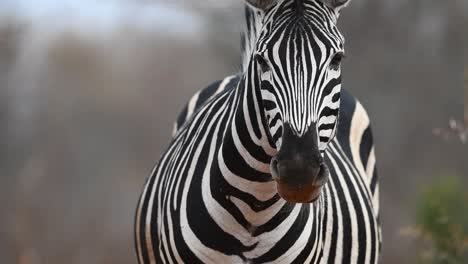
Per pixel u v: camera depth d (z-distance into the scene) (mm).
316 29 10211
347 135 14078
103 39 68125
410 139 47469
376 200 14469
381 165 46719
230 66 51188
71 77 63531
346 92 14766
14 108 52656
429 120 47969
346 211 12555
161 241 11938
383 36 48969
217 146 11312
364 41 48938
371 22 48781
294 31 10188
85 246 44781
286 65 10102
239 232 11125
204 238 11242
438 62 49469
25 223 36250
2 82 52125
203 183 11305
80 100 61719
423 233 18297
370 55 48688
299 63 10094
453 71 49281
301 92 10047
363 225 12898
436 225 18094
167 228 11703
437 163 46094
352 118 14281
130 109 62406
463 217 18203
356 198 12930
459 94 48688
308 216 11281
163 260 11914
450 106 48562
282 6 10414
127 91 64312
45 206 49188
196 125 12297
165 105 63625
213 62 57094
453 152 45750
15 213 39188
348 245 12539
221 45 51312
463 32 49969
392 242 39906
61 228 46500
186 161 11805
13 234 35531
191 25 59062
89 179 55500
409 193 45469
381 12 48844
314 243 11398
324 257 12062
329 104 10211
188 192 11469
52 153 56125
